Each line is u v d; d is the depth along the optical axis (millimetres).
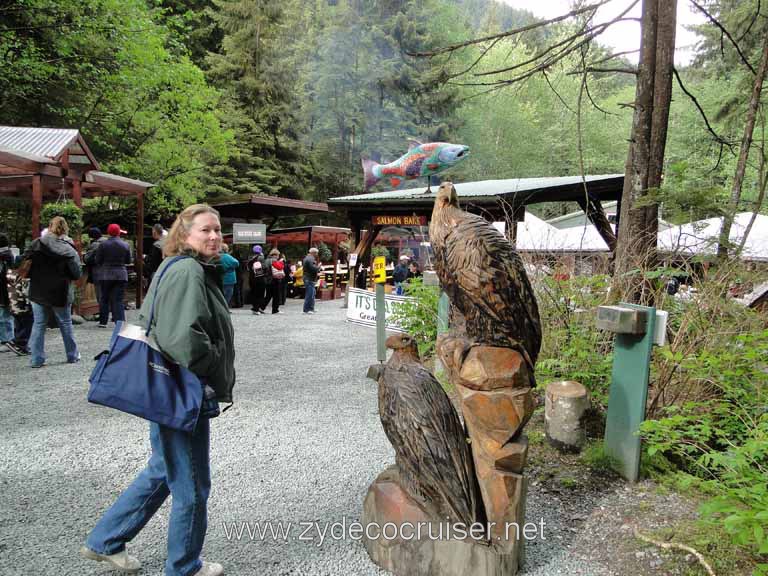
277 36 27781
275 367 7074
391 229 17828
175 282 2143
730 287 4727
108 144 17344
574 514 3209
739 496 2611
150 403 2158
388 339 2805
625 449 3648
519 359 2617
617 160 27609
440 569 2537
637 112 6102
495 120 27516
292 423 4836
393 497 2670
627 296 5043
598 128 27453
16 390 5539
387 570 2668
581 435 4027
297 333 9812
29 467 3756
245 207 17438
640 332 3545
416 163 10492
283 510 3256
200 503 2344
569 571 2660
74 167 10617
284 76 27172
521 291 2650
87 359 6914
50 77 14422
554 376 4848
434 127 25859
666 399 4281
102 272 9203
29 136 10156
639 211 6023
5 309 7055
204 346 2125
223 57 27047
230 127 25125
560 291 5234
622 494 3441
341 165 28938
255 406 5324
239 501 3359
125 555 2549
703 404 3611
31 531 2928
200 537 2379
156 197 17781
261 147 27359
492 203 9250
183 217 2293
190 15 18375
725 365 3926
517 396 2549
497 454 2551
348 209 12688
